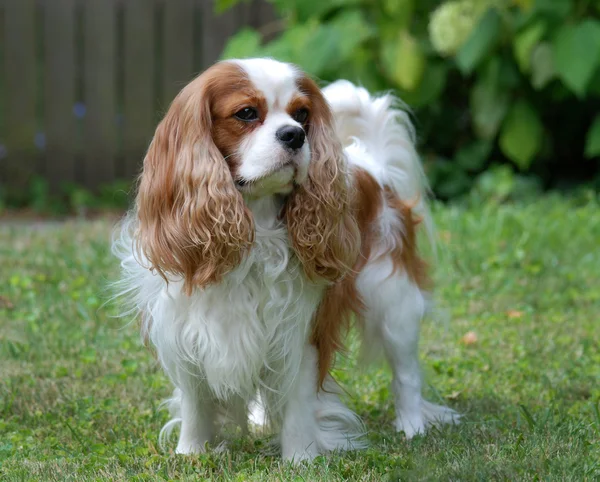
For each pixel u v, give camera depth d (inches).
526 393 172.1
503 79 308.3
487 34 289.0
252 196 132.3
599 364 187.9
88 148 366.3
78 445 146.6
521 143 312.7
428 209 173.5
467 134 343.9
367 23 307.0
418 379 160.2
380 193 157.9
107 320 212.8
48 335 203.5
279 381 139.7
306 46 293.4
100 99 364.2
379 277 153.9
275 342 135.7
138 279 140.1
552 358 191.8
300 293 135.9
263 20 366.3
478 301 234.4
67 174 367.6
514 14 295.7
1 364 185.9
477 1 290.2
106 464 136.0
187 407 144.3
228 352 133.9
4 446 144.5
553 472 126.0
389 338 156.1
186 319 134.4
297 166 129.2
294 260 135.4
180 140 129.5
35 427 156.6
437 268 224.8
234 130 129.5
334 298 143.1
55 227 311.7
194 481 128.6
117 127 366.6
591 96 333.4
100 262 256.1
